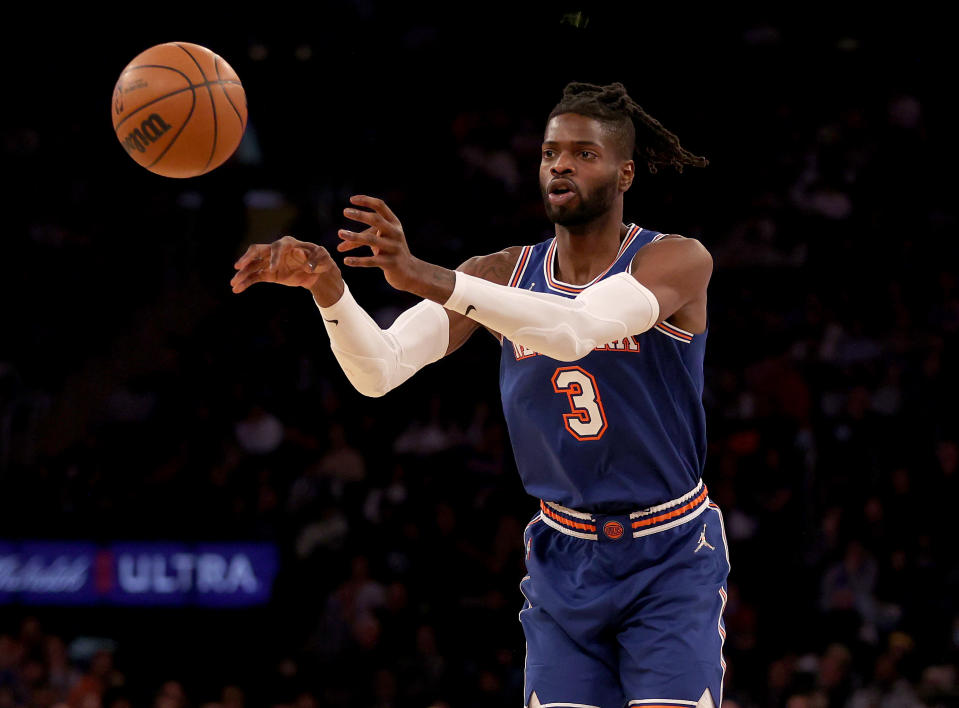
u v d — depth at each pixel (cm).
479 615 1962
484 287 573
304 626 2031
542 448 682
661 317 624
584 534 682
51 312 2633
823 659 1767
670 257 643
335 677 1908
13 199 2736
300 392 2448
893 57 2739
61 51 2805
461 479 2206
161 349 2581
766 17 2745
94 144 2784
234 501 2147
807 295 2514
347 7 2792
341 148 2791
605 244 673
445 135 2806
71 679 1916
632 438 660
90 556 2073
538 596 687
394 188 2773
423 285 560
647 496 667
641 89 2772
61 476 2225
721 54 2748
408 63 2798
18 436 2453
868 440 2180
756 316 2466
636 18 2734
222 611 2056
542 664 679
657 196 2694
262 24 2792
